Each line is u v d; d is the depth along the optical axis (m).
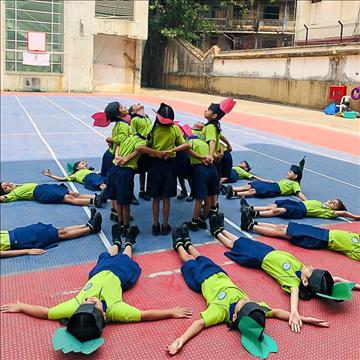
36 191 7.33
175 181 5.93
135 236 5.47
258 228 6.11
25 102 23.86
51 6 29.86
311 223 6.58
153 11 37.25
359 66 20.38
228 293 4.11
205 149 6.08
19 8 29.17
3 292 4.53
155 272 4.95
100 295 4.03
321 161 11.00
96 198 7.11
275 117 19.72
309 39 30.22
